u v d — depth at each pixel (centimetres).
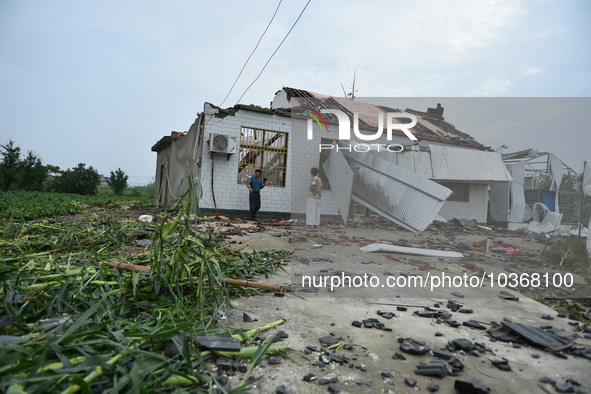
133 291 229
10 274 232
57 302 206
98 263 311
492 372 179
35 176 3250
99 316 192
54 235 505
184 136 1220
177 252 252
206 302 256
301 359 185
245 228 734
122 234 512
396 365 183
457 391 159
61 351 148
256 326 228
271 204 1127
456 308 269
